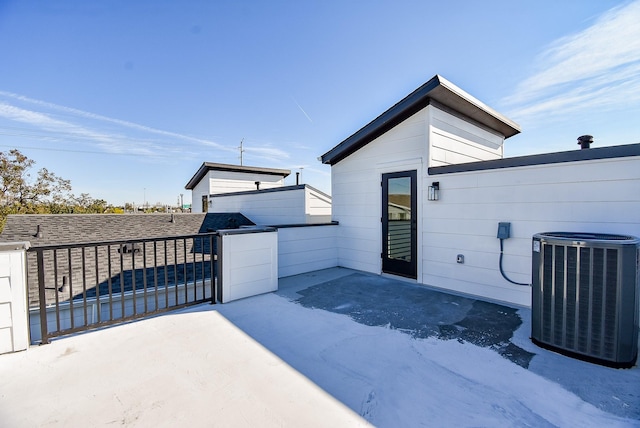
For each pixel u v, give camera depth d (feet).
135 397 6.09
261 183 46.09
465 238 13.73
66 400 5.99
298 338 8.98
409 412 5.62
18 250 7.97
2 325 7.85
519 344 8.52
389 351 8.14
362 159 18.69
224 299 12.48
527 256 11.80
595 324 7.28
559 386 6.42
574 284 7.56
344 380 6.72
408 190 16.14
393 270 17.03
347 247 19.79
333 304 12.30
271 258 14.08
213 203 41.42
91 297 14.19
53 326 13.65
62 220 22.58
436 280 14.93
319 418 5.44
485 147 19.67
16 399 6.01
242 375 6.93
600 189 10.09
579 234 8.78
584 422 5.29
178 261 19.88
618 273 6.98
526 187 11.77
